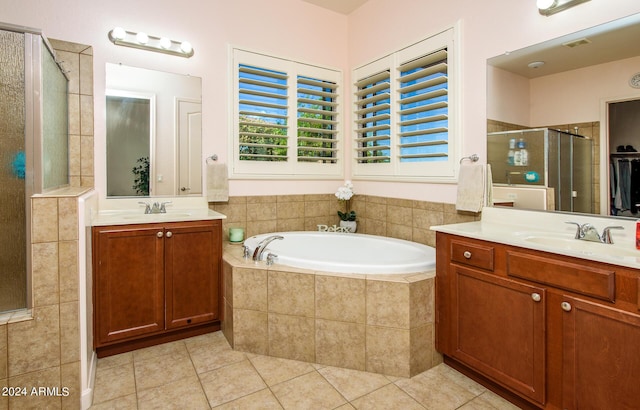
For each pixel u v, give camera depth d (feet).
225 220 10.16
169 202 9.38
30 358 5.31
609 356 4.39
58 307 5.48
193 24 9.53
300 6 11.27
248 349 7.59
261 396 6.04
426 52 9.15
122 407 5.75
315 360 7.11
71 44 8.09
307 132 11.61
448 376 6.63
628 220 5.62
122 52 8.71
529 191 6.97
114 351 7.48
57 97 6.91
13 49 5.31
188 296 8.07
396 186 10.33
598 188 5.98
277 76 10.75
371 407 5.76
